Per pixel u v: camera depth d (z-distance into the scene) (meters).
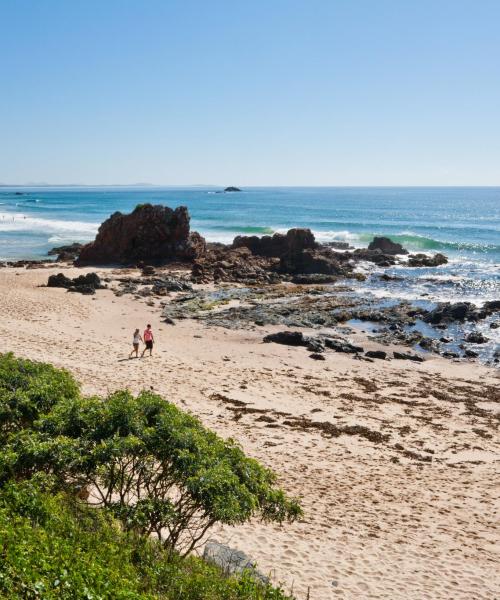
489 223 119.62
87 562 6.88
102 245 63.38
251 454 18.44
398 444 20.62
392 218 133.12
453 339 37.03
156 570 7.99
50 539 7.20
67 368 25.41
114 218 63.25
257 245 67.06
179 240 63.31
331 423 22.06
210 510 8.92
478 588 12.16
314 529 14.10
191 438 9.72
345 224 110.12
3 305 38.50
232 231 96.38
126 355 29.47
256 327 38.19
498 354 34.03
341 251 69.19
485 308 43.34
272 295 48.44
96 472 9.05
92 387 22.91
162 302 44.75
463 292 50.16
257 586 8.49
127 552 8.00
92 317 38.22
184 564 8.88
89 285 47.03
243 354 31.95
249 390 25.41
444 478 18.14
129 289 48.19
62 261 64.81
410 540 14.09
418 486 17.41
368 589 11.62
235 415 22.03
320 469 17.92
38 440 9.50
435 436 21.70
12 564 6.28
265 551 12.68
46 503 8.27
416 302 46.34
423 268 62.38
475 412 24.70
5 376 12.65
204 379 26.42
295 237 65.31
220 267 58.16
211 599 7.75
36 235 90.31
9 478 9.04
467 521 15.45
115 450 8.99
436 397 26.47
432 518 15.45
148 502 9.13
